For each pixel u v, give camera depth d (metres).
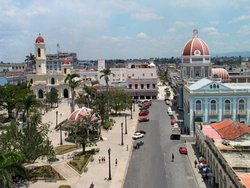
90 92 126.38
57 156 76.12
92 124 93.12
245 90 96.38
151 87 172.38
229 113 97.44
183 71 129.75
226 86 96.81
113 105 127.81
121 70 194.50
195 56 125.75
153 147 85.31
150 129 105.62
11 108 114.69
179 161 73.81
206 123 85.75
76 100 142.88
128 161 74.38
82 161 71.62
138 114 132.38
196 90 97.19
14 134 62.03
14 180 60.91
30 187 58.91
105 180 62.75
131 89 172.62
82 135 84.19
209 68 126.88
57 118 114.56
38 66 163.25
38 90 160.00
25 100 90.81
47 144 66.56
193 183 61.03
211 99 97.25
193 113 97.81
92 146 85.25
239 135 66.25
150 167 70.31
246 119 97.38
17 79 193.50
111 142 90.00
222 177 53.00
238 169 47.66
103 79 195.00
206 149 70.31
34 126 67.06
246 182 41.91
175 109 141.12
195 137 91.50
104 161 73.56
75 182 61.59
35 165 68.94
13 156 47.41
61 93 162.50
